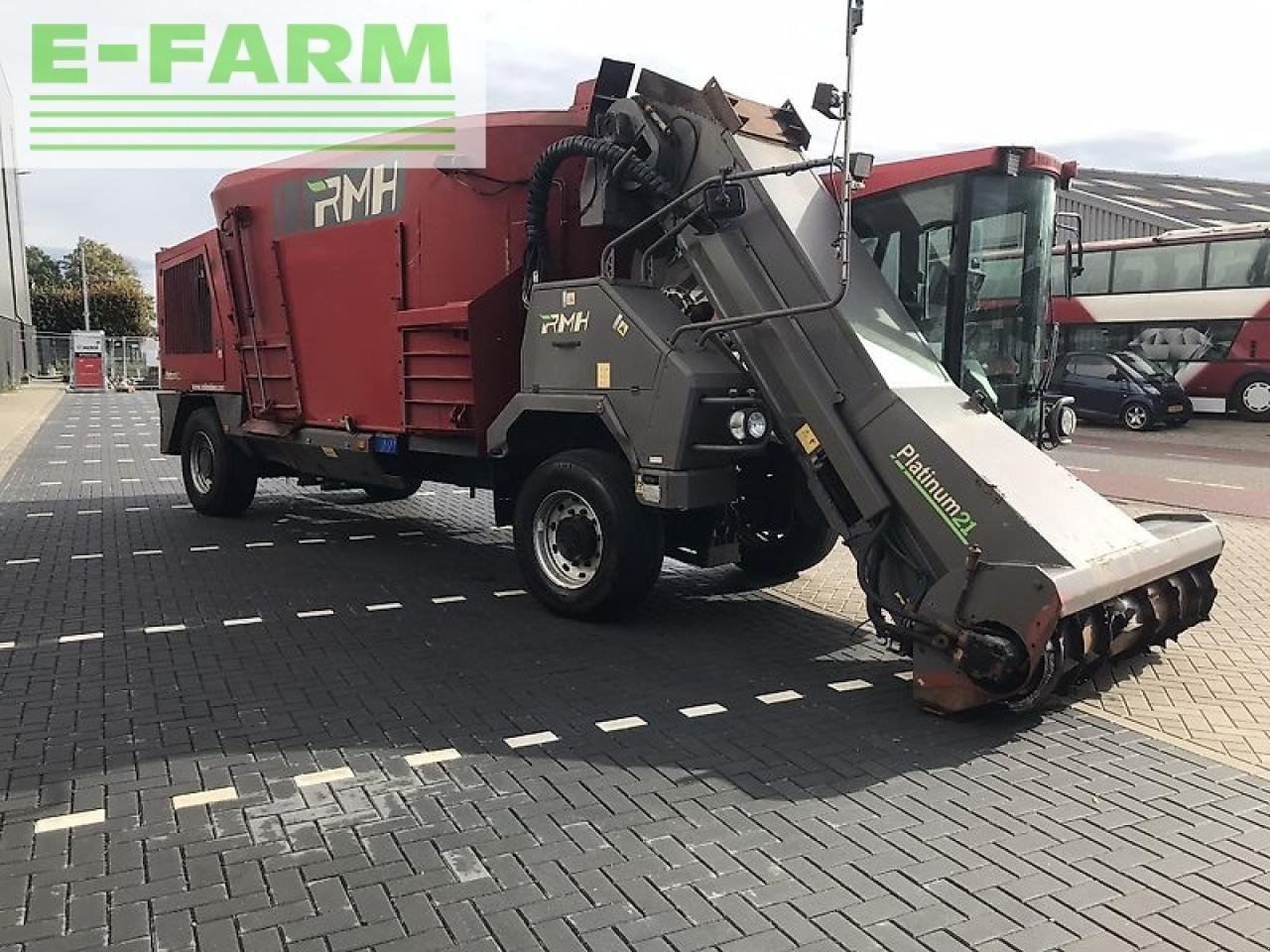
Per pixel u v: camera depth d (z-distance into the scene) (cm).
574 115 699
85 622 627
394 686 512
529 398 639
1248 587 765
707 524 625
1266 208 4425
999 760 430
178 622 629
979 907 315
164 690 504
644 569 601
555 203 686
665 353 558
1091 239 3569
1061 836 363
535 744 439
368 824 364
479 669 539
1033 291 673
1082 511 488
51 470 1418
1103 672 545
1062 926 305
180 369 1065
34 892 317
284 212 856
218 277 959
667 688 514
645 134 605
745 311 556
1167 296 2473
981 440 496
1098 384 2366
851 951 291
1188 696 512
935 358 551
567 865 337
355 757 424
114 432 2058
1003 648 438
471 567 796
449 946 290
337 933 296
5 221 4097
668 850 348
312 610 660
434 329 711
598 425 643
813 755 432
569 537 632
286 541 898
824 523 671
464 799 385
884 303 553
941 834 363
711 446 551
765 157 579
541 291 638
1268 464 1686
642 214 633
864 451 506
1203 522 579
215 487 1002
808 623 642
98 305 6694
